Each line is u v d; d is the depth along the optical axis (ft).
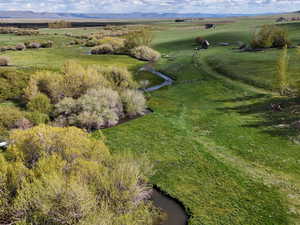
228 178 68.54
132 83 143.23
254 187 64.23
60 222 39.88
